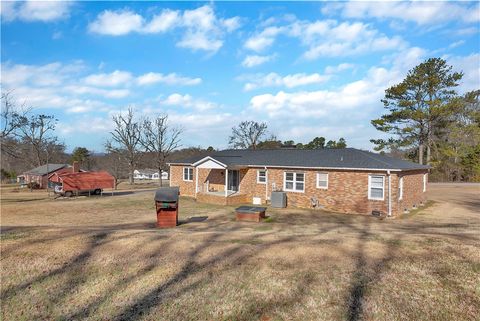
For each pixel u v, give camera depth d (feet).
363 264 23.40
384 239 30.58
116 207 75.92
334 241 29.84
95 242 29.63
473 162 142.31
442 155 140.87
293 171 75.97
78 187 104.78
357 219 59.11
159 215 48.93
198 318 17.08
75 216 63.10
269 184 80.23
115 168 192.34
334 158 73.72
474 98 141.59
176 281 21.59
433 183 135.54
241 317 16.97
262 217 58.08
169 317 17.29
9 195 121.08
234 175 88.07
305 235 34.40
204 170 94.27
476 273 21.22
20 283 21.84
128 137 175.73
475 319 16.28
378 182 63.77
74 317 17.75
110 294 20.21
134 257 25.95
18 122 134.92
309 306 17.84
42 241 29.78
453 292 18.93
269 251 26.71
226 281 21.34
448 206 75.66
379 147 142.10
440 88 129.29
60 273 23.20
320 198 71.36
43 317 17.87
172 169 103.40
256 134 242.78
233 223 52.80
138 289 20.71
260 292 19.69
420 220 57.62
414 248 26.78
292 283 20.67
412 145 139.44
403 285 19.92
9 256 26.02
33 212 69.67
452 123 132.67
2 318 17.85
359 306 17.65
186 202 82.64
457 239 30.30
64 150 243.81
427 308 17.35
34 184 158.20
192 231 38.88
